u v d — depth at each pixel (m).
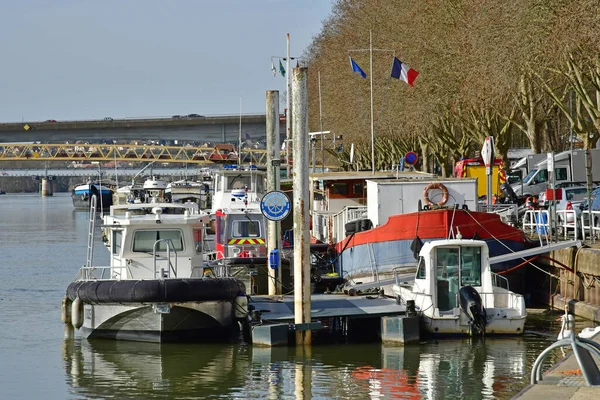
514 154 122.06
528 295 56.03
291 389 35.09
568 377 24.95
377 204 54.69
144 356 41.03
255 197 69.56
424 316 43.12
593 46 62.03
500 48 72.00
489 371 37.09
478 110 92.75
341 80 126.12
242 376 37.22
